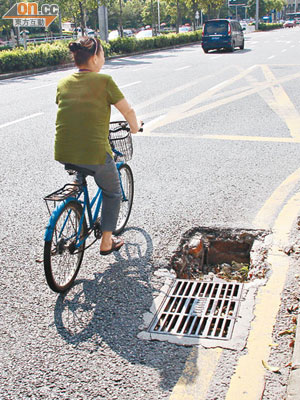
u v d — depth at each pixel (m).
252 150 7.40
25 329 3.22
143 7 89.12
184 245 4.43
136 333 3.16
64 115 3.50
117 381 2.72
